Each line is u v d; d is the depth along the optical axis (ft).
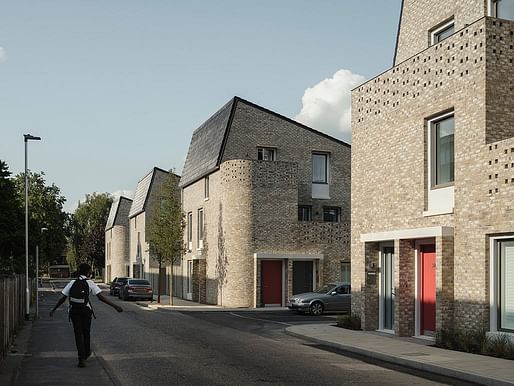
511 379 35.73
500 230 46.78
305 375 39.22
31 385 34.45
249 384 35.70
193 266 137.69
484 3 59.31
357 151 68.39
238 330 69.92
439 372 40.52
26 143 91.35
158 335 63.72
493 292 47.93
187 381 36.50
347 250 119.14
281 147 126.41
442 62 54.70
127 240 261.24
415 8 71.26
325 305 95.86
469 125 50.75
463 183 50.96
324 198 128.57
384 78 63.72
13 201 148.46
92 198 400.47
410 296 58.65
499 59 49.96
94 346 53.98
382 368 42.65
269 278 115.03
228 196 115.44
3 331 44.21
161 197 136.56
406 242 58.65
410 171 58.85
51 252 256.73
